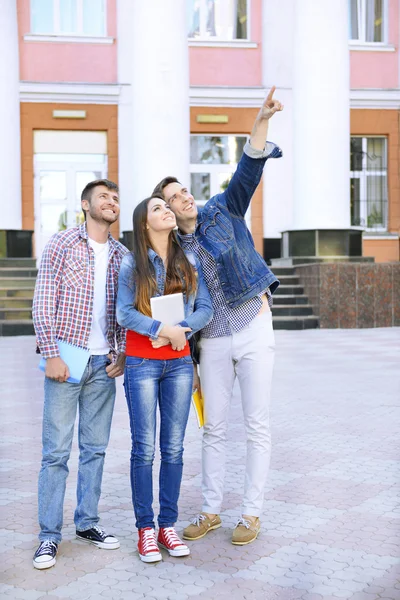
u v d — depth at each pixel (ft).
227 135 63.72
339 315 48.21
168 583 10.65
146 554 11.41
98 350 12.24
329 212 52.47
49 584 10.66
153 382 11.88
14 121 58.23
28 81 60.29
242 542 12.09
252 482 12.48
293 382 27.86
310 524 12.96
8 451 18.22
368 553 11.63
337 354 35.73
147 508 11.78
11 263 54.80
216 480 12.87
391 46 65.05
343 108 52.60
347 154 53.11
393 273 48.57
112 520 13.38
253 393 12.55
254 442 12.56
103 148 62.08
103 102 61.57
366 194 65.26
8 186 57.77
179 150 50.49
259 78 63.77
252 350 12.55
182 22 50.39
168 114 50.16
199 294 12.30
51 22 61.72
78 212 61.82
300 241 52.85
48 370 11.81
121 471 16.35
